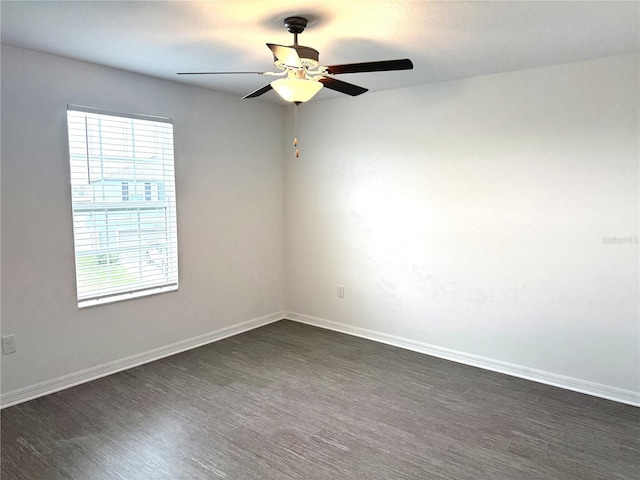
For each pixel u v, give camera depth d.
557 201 3.24
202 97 3.99
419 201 3.92
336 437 2.63
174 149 3.80
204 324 4.20
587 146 3.10
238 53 2.96
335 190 4.48
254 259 4.63
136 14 2.28
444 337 3.89
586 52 2.89
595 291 3.14
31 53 2.92
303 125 4.66
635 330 3.02
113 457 2.42
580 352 3.23
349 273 4.47
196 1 2.12
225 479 2.25
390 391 3.24
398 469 2.34
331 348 4.11
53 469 2.31
